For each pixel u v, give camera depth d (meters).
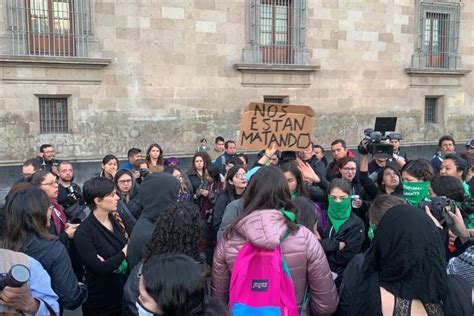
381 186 5.26
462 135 19.14
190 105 14.60
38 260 3.09
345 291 2.67
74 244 3.94
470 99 19.19
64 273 3.16
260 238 2.74
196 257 2.76
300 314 2.93
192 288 1.79
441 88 18.52
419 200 4.44
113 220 4.11
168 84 14.28
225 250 2.95
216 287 3.05
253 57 15.21
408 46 17.72
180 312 1.78
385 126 10.23
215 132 14.99
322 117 16.44
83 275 4.36
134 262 3.29
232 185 5.60
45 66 12.77
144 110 14.05
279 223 2.84
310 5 15.98
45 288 2.74
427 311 2.20
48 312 2.69
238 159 7.62
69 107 13.27
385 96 17.44
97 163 13.55
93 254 3.74
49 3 12.85
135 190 6.09
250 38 15.16
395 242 2.21
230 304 2.77
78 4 13.05
